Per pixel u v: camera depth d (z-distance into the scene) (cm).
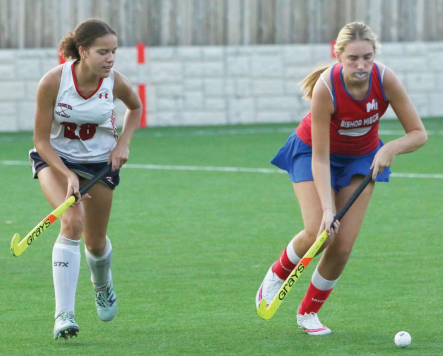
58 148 1609
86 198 1598
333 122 1521
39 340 1492
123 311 1706
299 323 1554
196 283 1941
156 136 5497
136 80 6034
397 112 1514
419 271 2030
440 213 2820
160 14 6138
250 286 1911
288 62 6341
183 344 1464
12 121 5831
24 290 1878
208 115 6259
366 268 2064
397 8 6544
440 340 1473
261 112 6356
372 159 1591
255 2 6303
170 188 3419
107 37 1490
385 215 2791
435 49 6600
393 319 1620
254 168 4012
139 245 2366
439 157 4372
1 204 3056
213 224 2669
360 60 1416
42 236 2500
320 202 1529
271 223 2680
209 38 6256
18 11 5838
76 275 1500
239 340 1488
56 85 1534
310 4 6391
